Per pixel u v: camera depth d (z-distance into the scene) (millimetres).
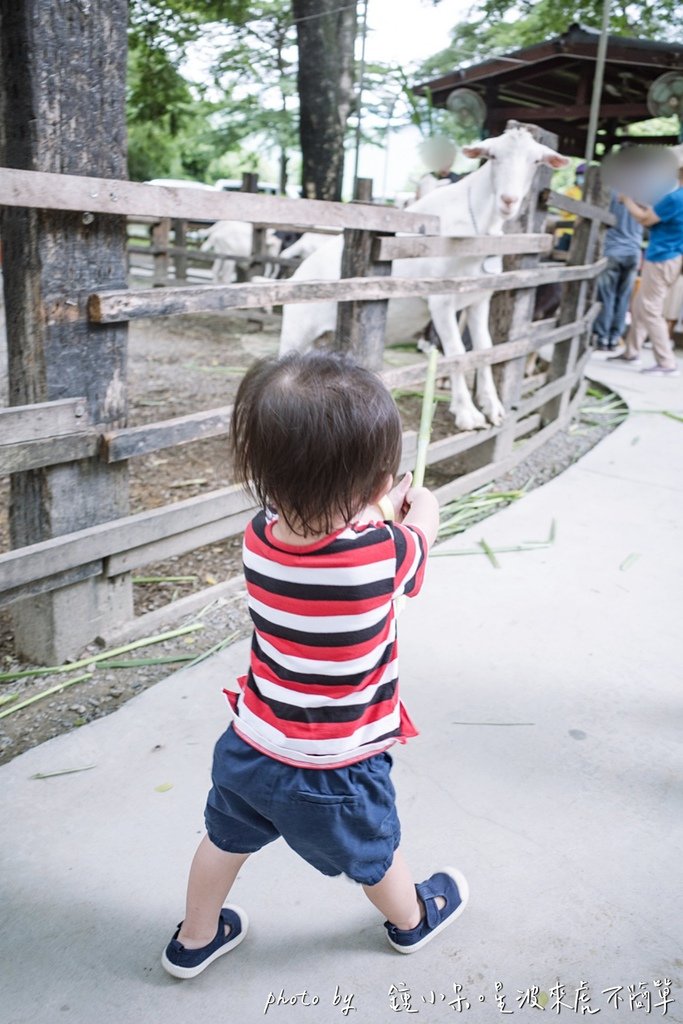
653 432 5898
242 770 1446
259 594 1408
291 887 1922
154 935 1795
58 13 2166
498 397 4844
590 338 6977
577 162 12164
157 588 3428
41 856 1974
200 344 8773
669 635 3121
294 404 1295
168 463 4922
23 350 2469
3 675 2715
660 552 3865
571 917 1858
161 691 2625
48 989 1665
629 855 2045
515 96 10000
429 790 2229
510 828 2109
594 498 4523
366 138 10719
